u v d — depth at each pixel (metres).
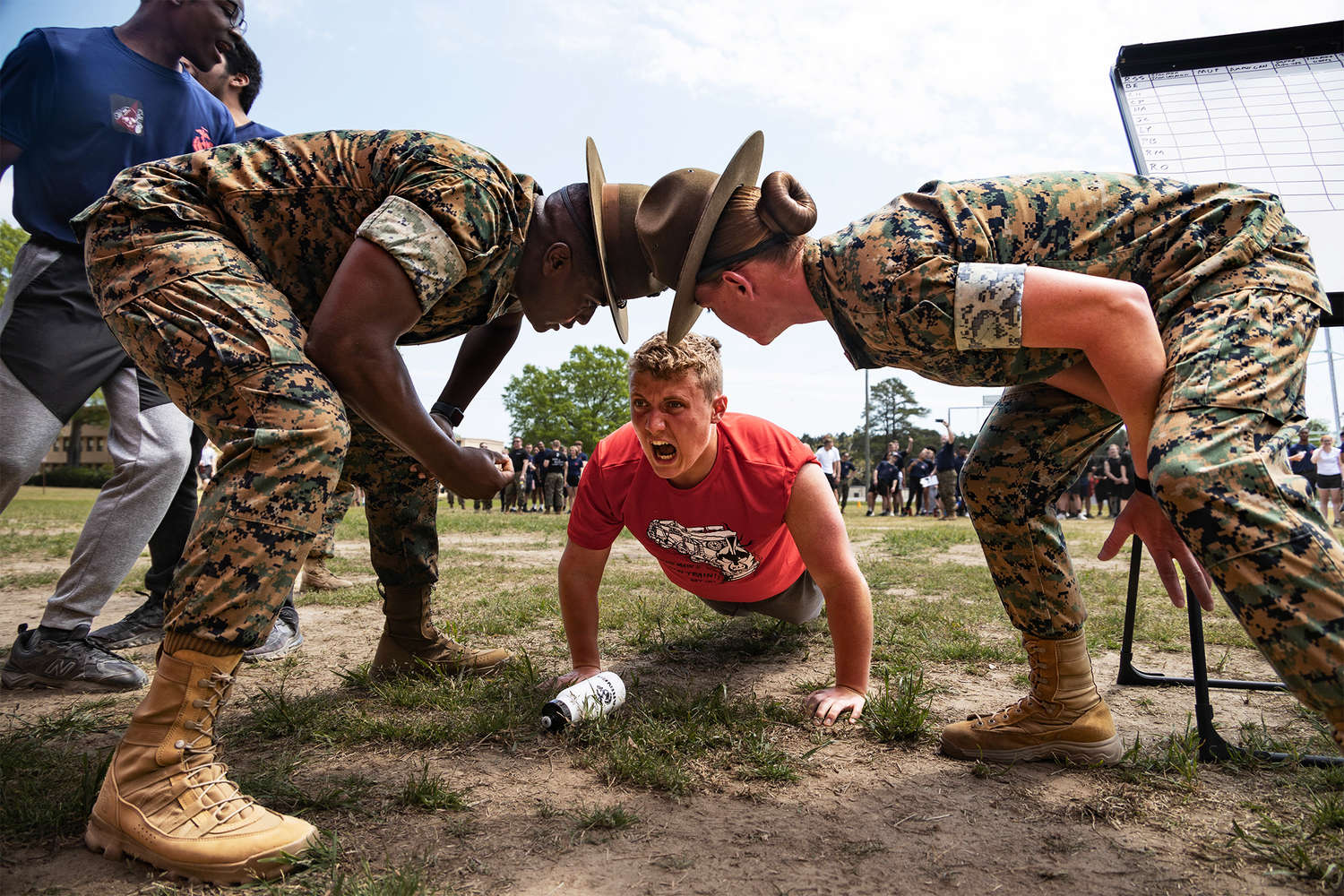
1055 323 1.61
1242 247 1.64
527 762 2.20
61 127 2.85
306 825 1.67
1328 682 1.32
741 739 2.35
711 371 2.38
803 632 3.92
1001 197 1.80
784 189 1.82
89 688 2.93
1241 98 2.66
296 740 2.35
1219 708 2.77
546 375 60.00
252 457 1.62
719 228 1.90
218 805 1.61
